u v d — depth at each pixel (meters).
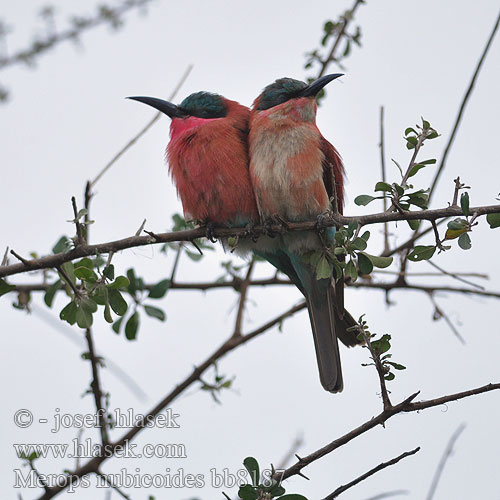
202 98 10.79
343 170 10.41
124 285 7.88
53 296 8.95
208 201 10.14
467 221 7.55
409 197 7.76
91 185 8.67
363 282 10.84
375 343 7.02
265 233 9.93
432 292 10.48
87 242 8.78
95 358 8.97
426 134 8.01
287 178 9.71
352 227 7.64
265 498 6.74
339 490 6.76
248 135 10.26
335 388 9.77
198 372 9.66
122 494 8.32
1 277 8.18
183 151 10.20
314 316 10.08
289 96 10.27
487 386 6.80
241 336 10.31
